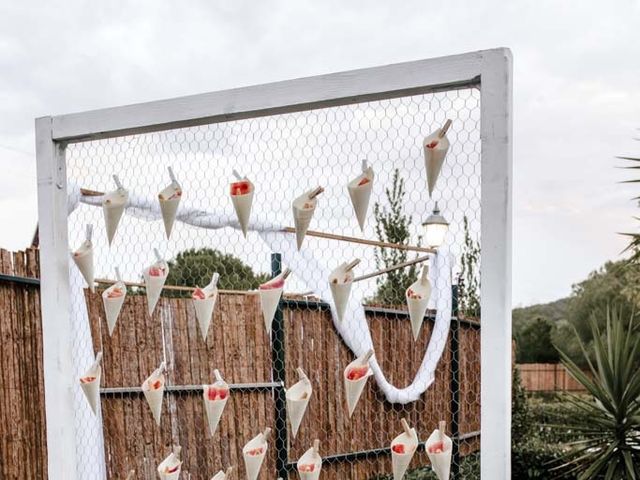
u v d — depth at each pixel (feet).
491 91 3.84
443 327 8.83
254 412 9.43
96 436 6.79
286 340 9.44
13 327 8.11
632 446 11.68
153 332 9.02
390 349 10.10
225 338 9.43
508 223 3.84
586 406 12.84
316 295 8.96
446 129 3.89
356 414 9.86
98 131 5.45
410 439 4.26
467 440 9.32
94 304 8.62
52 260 5.77
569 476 13.89
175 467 5.34
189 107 5.03
